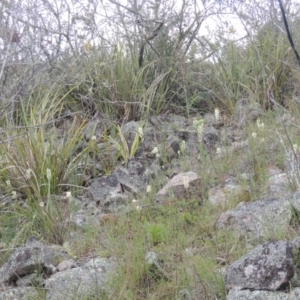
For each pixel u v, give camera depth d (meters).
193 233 3.75
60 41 6.91
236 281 2.99
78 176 5.06
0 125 5.93
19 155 4.89
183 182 4.31
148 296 3.13
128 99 6.38
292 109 5.61
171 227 3.81
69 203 4.25
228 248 3.45
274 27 6.55
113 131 5.77
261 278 2.91
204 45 6.92
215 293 3.04
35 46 6.75
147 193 4.49
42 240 4.04
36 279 3.45
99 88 6.44
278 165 4.58
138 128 5.27
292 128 5.08
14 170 4.84
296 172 4.04
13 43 6.49
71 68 6.62
